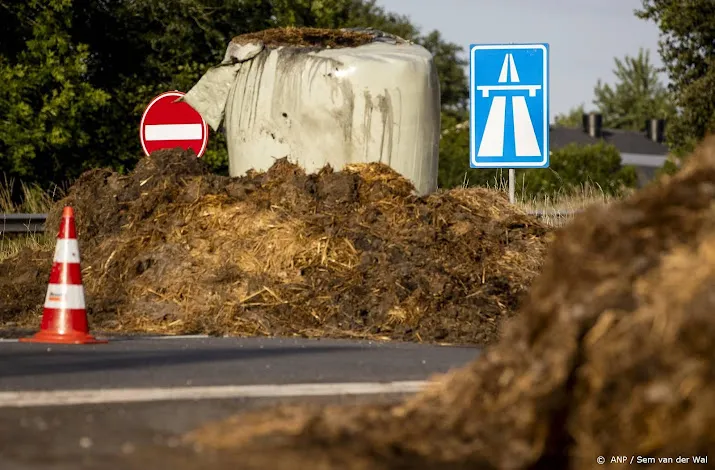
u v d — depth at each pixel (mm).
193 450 8352
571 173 83812
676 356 7523
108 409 10320
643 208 8547
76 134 41812
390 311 17422
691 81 55219
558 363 8031
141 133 24188
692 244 8133
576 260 8406
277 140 21578
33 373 12484
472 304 17750
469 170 79625
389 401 10812
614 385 7727
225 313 17531
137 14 46719
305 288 17844
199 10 46688
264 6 49156
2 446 8625
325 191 19781
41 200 32156
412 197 19922
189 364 13258
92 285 18969
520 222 19906
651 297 7828
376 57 21422
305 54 21531
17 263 20281
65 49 41406
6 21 42188
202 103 23031
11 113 39906
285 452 8008
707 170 8758
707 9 54312
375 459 7867
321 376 12414
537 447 8039
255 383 11875
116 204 20578
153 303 18047
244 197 19891
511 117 22938
